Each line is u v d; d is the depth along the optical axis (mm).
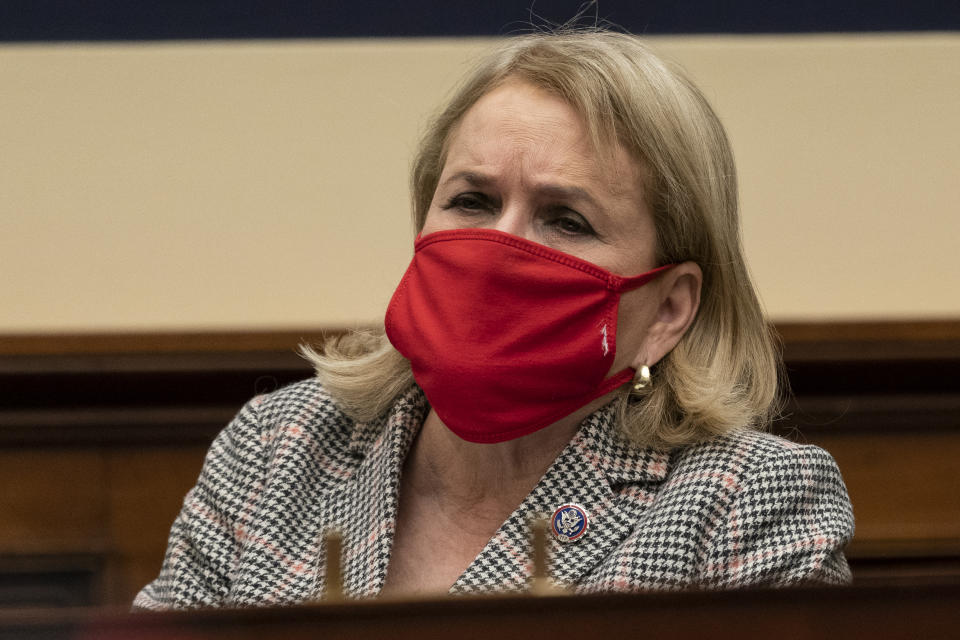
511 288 5387
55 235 11227
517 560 5418
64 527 11141
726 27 11344
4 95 11188
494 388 5383
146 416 11109
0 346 10852
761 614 3066
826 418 11312
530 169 5422
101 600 11109
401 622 3000
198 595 5969
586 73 5508
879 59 11383
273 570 5730
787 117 11391
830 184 11445
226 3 11242
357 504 5887
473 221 5645
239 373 10969
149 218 11266
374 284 11383
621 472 5691
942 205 11484
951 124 11422
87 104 11195
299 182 11328
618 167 5465
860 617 3047
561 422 5797
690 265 5816
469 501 5828
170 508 11219
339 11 11289
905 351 11109
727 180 5945
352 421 6324
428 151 6172
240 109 11266
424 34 11320
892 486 11469
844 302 11523
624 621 3057
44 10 11156
